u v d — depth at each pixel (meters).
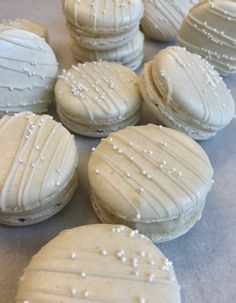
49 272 0.07
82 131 0.11
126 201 0.08
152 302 0.07
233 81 0.14
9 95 0.11
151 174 0.09
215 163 0.11
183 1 0.15
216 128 0.11
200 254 0.09
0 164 0.09
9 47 0.11
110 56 0.13
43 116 0.10
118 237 0.08
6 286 0.08
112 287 0.07
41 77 0.12
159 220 0.08
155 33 0.15
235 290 0.08
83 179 0.11
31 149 0.09
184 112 0.11
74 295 0.07
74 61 0.14
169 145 0.09
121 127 0.12
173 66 0.11
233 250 0.09
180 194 0.08
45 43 0.12
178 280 0.09
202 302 0.08
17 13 0.16
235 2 0.13
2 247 0.09
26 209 0.09
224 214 0.10
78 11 0.12
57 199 0.09
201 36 0.13
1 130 0.10
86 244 0.08
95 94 0.11
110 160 0.09
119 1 0.12
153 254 0.08
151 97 0.11
